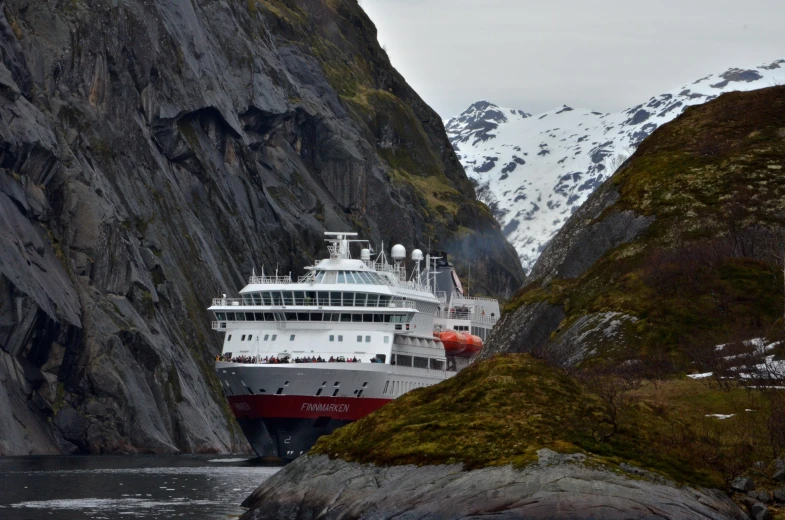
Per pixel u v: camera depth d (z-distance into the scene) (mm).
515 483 63906
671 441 70938
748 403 78438
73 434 141375
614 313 107750
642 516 62156
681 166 132250
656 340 102125
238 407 126688
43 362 142750
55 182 157875
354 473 70438
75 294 150250
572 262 129500
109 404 144625
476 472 65438
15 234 142125
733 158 130250
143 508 83750
